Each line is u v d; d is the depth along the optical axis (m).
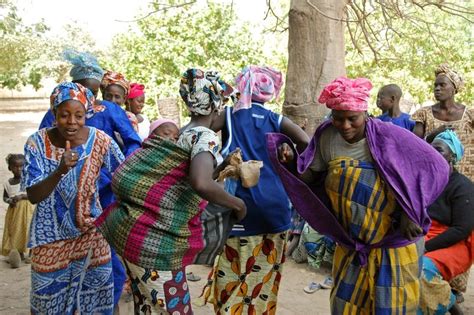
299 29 6.25
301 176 3.22
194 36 13.05
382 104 5.96
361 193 3.00
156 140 2.99
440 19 10.19
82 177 3.47
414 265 3.11
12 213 6.05
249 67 3.79
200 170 2.85
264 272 3.72
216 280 3.79
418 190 2.91
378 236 3.06
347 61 11.09
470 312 4.66
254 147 3.64
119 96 5.10
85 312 3.70
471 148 5.65
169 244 2.99
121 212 3.02
